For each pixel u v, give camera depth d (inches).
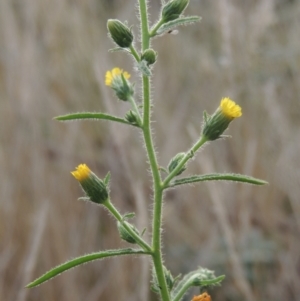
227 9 218.2
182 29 264.7
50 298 176.6
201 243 192.2
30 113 214.1
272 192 200.4
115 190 205.6
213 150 216.7
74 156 213.9
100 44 245.8
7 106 215.5
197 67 245.3
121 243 190.2
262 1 224.2
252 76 222.2
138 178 203.3
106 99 190.4
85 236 189.5
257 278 173.9
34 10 240.5
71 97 231.1
